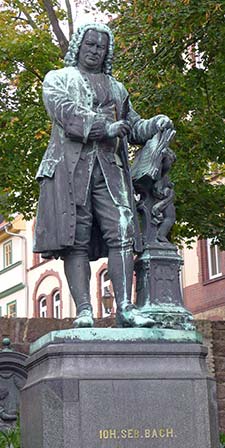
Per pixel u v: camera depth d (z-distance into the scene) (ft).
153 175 27.43
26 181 69.92
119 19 61.98
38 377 25.07
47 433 23.93
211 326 60.23
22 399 26.48
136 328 25.21
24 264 151.02
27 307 149.89
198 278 109.19
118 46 60.95
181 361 25.17
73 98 27.17
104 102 27.55
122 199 26.94
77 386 24.12
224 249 67.46
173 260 27.30
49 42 70.08
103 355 24.67
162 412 24.58
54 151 26.96
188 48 60.64
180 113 61.00
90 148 26.99
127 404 24.38
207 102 61.36
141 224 27.89
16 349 54.34
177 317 26.66
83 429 23.99
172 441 24.52
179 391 24.79
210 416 25.02
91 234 27.55
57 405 23.98
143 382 24.57
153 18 56.80
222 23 55.67
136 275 27.68
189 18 54.85
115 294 26.66
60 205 26.48
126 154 27.45
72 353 24.48
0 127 68.80
